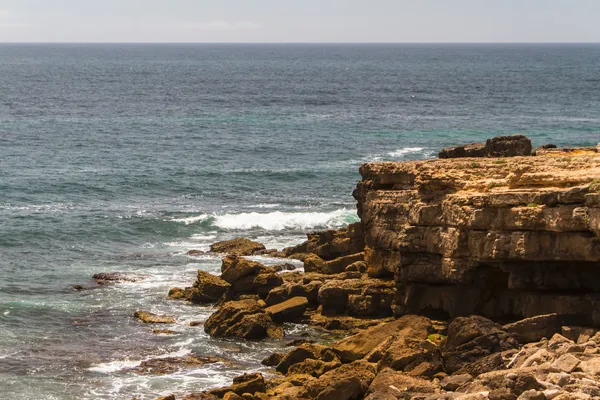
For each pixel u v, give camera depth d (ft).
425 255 145.79
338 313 157.89
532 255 129.29
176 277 187.11
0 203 261.03
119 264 198.90
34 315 161.79
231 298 166.61
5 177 298.35
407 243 145.89
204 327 153.17
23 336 150.41
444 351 125.18
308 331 151.53
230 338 148.77
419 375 117.80
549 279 134.72
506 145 162.61
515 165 140.67
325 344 144.25
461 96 649.20
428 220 143.02
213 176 307.99
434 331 137.80
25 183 289.12
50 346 145.59
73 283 182.70
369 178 162.20
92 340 148.46
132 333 151.94
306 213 247.09
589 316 127.85
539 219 127.44
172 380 129.90
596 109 539.70
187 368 135.03
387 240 156.15
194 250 210.18
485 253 133.90
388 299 154.40
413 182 153.89
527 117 492.54
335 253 184.85
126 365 136.77
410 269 147.43
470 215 134.62
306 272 177.47
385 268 158.51
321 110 541.34
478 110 538.88
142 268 195.00
